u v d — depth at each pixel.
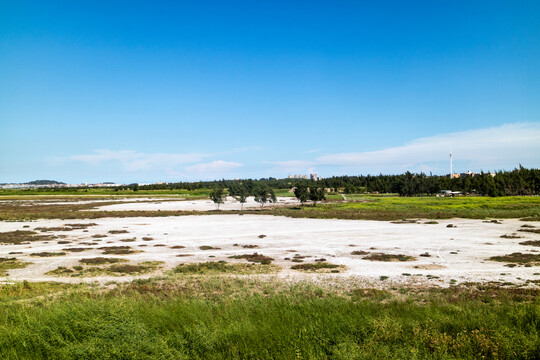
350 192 168.88
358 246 34.25
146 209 91.50
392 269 24.09
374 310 12.19
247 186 180.25
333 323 9.38
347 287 19.53
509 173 125.19
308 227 50.91
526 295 17.05
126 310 9.28
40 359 7.30
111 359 7.06
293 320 9.64
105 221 63.44
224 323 9.62
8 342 7.85
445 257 27.91
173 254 31.52
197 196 160.50
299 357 7.34
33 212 78.38
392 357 7.36
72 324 8.54
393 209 75.81
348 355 7.22
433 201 91.81
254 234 44.47
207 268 25.17
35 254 30.98
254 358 7.58
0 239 40.75
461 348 7.98
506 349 7.83
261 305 12.33
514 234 40.03
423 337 8.62
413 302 15.44
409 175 154.12
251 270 24.42
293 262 27.28
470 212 65.12
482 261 26.12
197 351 7.84
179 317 9.95
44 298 16.48
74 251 33.09
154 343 7.68
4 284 20.05
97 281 21.58
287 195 162.88
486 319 10.40
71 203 113.12
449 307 13.04
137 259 29.25
